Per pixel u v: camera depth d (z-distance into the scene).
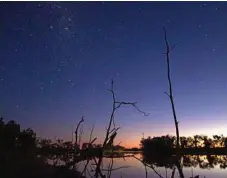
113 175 22.41
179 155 9.66
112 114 11.09
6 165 16.30
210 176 26.17
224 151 99.44
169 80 9.67
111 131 11.09
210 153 92.62
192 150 101.94
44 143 24.25
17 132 27.05
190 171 29.97
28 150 24.75
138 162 37.62
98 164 11.09
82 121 12.07
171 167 25.28
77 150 12.28
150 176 22.45
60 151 15.05
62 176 13.25
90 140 11.68
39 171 15.91
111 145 11.16
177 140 9.64
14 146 25.41
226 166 38.47
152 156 43.09
